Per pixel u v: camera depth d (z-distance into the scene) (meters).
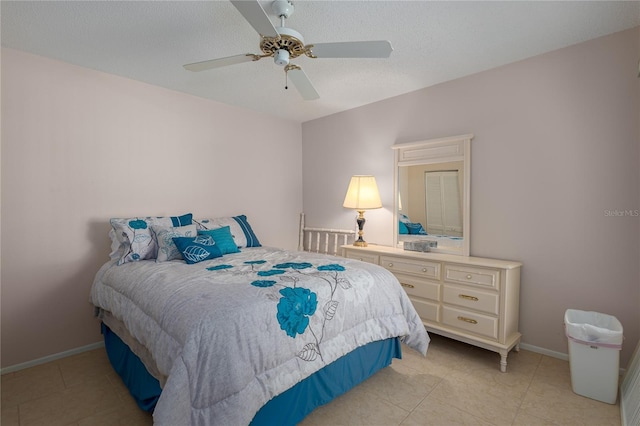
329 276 1.98
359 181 3.38
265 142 3.99
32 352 2.43
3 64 2.28
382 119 3.49
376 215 3.57
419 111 3.17
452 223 2.94
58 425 1.74
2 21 1.98
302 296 1.71
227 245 2.83
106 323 2.36
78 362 2.46
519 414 1.81
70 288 2.59
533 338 2.53
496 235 2.70
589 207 2.27
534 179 2.49
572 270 2.35
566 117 2.35
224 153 3.59
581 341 1.95
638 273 2.10
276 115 4.06
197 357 1.34
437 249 3.04
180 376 1.29
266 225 4.02
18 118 2.35
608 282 2.21
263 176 3.98
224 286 1.75
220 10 1.89
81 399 1.97
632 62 2.10
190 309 1.50
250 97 3.40
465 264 2.49
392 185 3.42
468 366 2.35
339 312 1.84
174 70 2.71
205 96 3.35
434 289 2.68
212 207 3.49
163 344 1.47
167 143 3.13
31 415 1.82
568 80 2.33
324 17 1.94
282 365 1.54
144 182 2.99
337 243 3.98
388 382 2.14
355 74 2.81
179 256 2.59
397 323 2.12
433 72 2.77
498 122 2.66
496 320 2.34
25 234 2.39
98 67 2.64
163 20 1.99
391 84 3.04
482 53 2.43
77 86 2.60
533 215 2.51
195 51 2.38
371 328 2.00
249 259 2.55
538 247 2.49
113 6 1.84
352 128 3.78
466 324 2.49
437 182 3.04
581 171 2.30
